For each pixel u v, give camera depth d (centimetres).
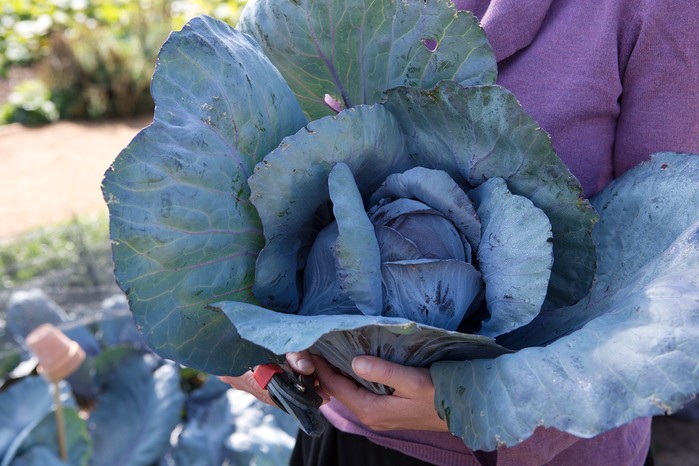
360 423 128
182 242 88
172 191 86
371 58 105
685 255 87
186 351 93
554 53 110
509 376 83
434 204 94
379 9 101
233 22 817
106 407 259
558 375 80
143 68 805
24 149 711
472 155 96
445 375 91
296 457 158
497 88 88
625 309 85
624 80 110
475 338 83
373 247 88
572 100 109
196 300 92
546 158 89
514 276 89
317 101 113
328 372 105
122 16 934
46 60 803
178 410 254
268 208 91
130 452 246
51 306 301
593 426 75
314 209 98
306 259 102
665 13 104
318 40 106
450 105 92
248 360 98
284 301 99
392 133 97
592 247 94
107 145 725
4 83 848
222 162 90
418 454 121
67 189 629
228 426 247
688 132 108
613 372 77
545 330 101
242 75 93
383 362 92
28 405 243
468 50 101
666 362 75
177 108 88
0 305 322
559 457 119
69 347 209
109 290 335
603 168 113
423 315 89
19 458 219
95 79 796
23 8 973
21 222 570
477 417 84
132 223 85
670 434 319
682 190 95
